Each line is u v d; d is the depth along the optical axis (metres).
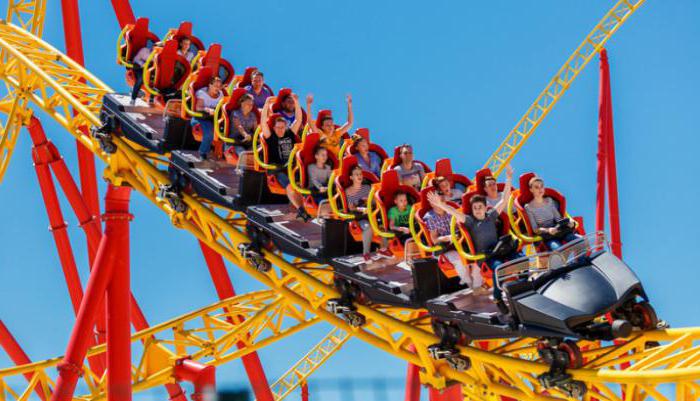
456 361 19.34
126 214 28.05
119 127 27.50
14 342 34.84
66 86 31.41
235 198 23.11
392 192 19.94
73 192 34.56
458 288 19.56
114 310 27.34
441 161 20.77
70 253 35.44
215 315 32.28
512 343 19.66
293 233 21.77
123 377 27.06
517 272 17.73
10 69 33.78
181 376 30.14
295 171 21.97
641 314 17.30
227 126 23.69
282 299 30.42
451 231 18.28
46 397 29.89
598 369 17.00
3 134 33.75
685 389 15.95
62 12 35.09
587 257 17.98
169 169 25.55
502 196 18.34
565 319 16.09
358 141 22.78
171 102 26.09
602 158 39.31
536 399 19.23
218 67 28.17
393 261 20.80
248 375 31.75
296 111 23.17
